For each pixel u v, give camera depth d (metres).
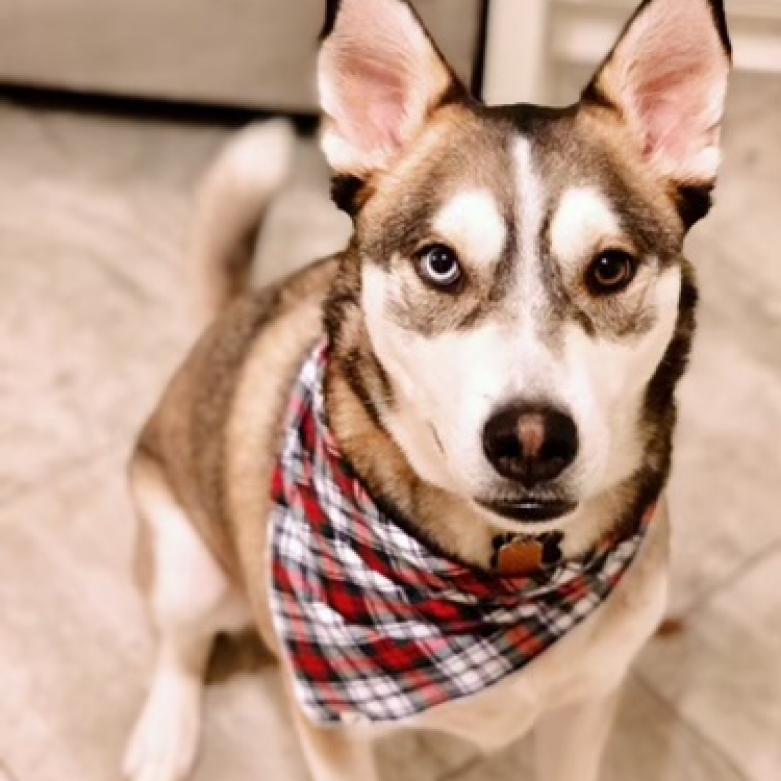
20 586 2.16
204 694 2.05
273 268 2.61
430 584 1.43
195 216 2.04
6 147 2.86
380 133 1.37
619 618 1.50
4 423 2.38
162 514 1.88
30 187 2.78
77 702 2.04
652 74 1.34
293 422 1.54
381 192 1.35
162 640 2.03
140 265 2.64
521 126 1.30
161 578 1.88
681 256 1.33
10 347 2.49
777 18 2.60
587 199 1.24
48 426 2.37
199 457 1.76
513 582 1.42
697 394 2.41
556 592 1.43
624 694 2.03
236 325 1.80
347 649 1.50
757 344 2.48
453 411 1.23
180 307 2.56
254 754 1.99
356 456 1.42
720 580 2.16
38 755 1.98
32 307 2.56
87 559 2.20
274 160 1.94
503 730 1.60
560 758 1.75
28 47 2.79
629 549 1.44
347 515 1.44
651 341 1.27
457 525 1.39
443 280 1.26
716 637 2.09
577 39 2.66
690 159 1.34
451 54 2.60
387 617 1.47
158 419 1.90
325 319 1.42
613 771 1.95
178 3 2.66
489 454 1.19
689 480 2.29
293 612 1.51
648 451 1.39
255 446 1.66
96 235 2.69
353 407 1.41
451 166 1.29
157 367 2.46
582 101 1.34
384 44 1.35
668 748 1.97
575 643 1.49
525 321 1.21
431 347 1.26
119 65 2.80
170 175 2.81
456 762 1.96
